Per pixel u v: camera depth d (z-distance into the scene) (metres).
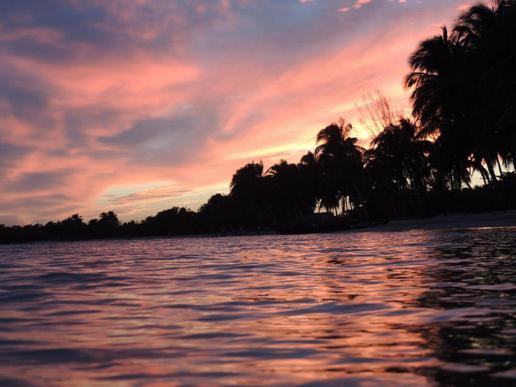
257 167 98.44
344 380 3.44
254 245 32.75
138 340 4.91
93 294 8.86
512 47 32.59
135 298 8.14
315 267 12.82
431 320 5.30
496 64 32.97
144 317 6.26
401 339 4.53
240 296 7.96
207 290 8.96
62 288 10.00
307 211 98.69
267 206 98.31
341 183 74.75
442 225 39.69
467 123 39.69
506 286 7.47
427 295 7.01
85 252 34.41
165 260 19.41
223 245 37.00
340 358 4.00
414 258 13.40
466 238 21.44
